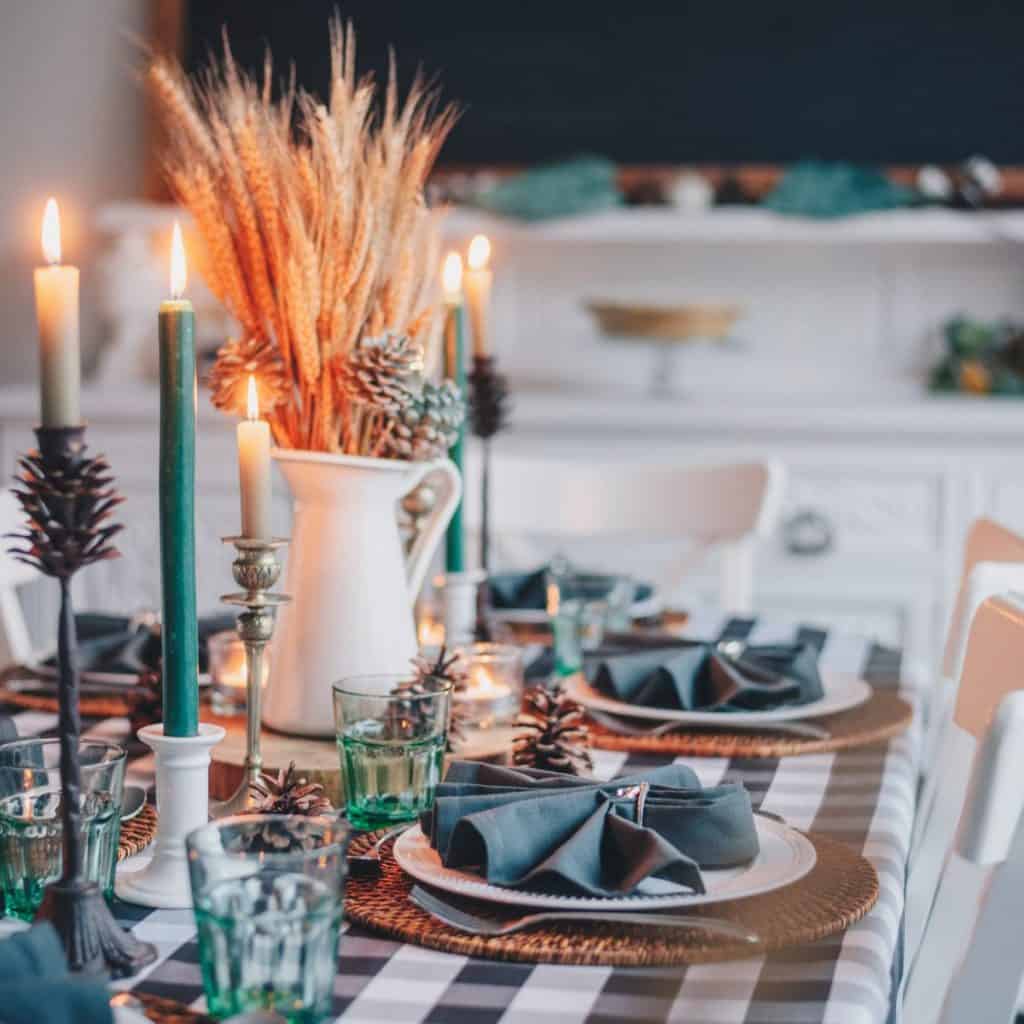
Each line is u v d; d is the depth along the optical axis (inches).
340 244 44.5
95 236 141.7
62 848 31.4
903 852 40.1
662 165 138.5
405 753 40.3
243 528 37.2
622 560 124.5
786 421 122.9
